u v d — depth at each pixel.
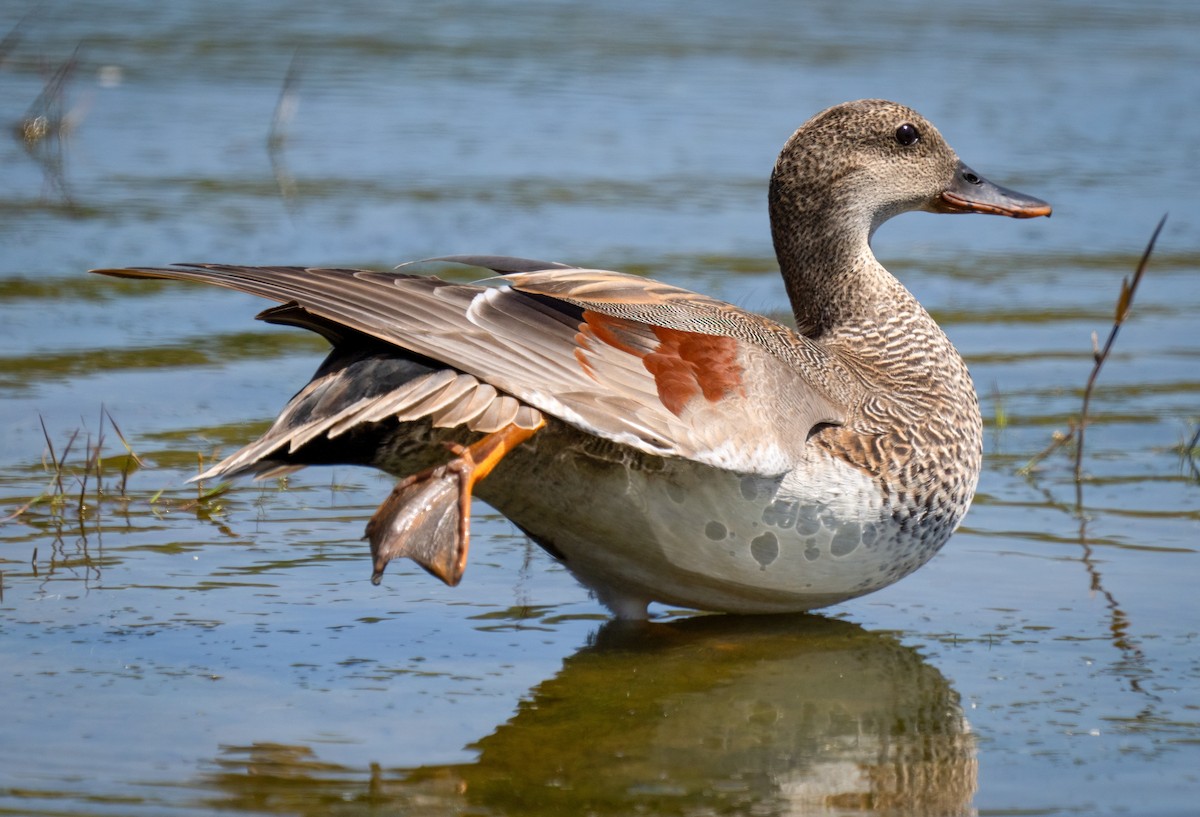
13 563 10.65
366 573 10.77
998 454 13.81
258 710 8.39
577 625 10.03
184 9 35.22
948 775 7.72
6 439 13.23
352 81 28.52
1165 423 14.62
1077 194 22.36
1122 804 7.36
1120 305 13.00
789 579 9.53
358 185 22.02
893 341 10.70
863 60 30.27
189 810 7.15
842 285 11.12
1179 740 8.15
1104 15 35.91
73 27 32.34
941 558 11.26
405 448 8.95
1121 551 11.34
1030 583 10.72
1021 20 34.97
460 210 20.73
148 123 25.44
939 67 29.77
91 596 10.09
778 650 9.67
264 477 8.86
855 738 8.25
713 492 9.04
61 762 7.63
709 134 25.16
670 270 18.16
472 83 28.48
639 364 8.52
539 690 8.89
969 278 19.31
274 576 10.63
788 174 11.27
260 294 8.11
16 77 27.94
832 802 7.43
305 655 9.27
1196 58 31.20
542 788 7.53
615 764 7.86
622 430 8.20
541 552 11.45
